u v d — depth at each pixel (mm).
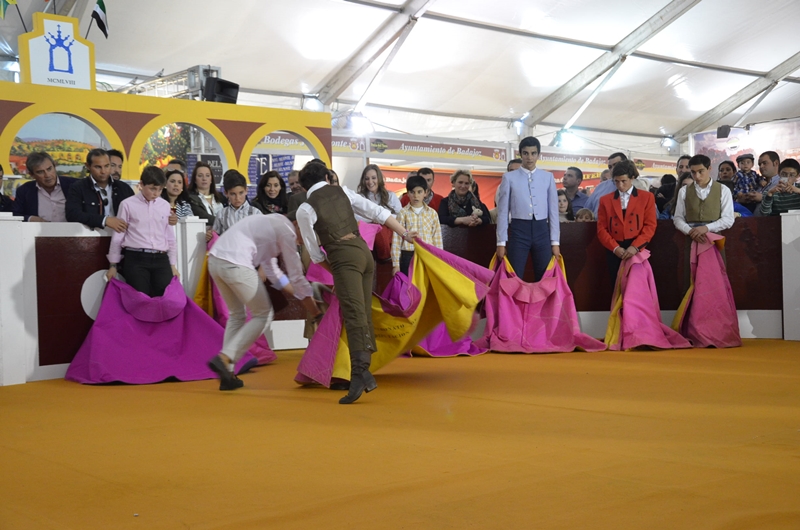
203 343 6305
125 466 3070
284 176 15125
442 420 3941
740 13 16797
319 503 2449
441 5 14914
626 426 3689
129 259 6297
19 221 6066
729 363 6293
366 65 16125
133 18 13172
